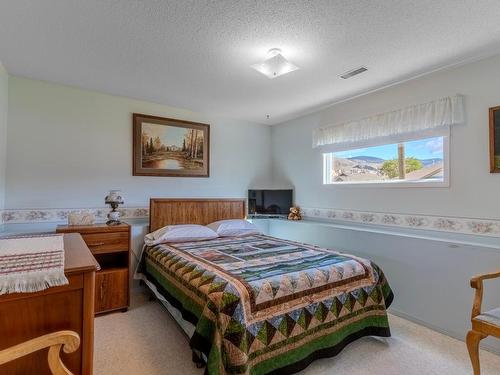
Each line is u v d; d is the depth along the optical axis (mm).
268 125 4684
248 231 3553
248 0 1674
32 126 2896
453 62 2455
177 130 3779
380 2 1683
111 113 3326
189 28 1967
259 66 2430
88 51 2309
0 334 948
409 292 2541
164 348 2068
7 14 1816
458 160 2514
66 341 832
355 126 3377
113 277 2686
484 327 1579
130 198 3436
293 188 4320
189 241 3096
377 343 2156
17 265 1068
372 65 2527
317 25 1922
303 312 1795
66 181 3062
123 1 1689
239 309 1544
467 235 2438
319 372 1800
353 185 3438
